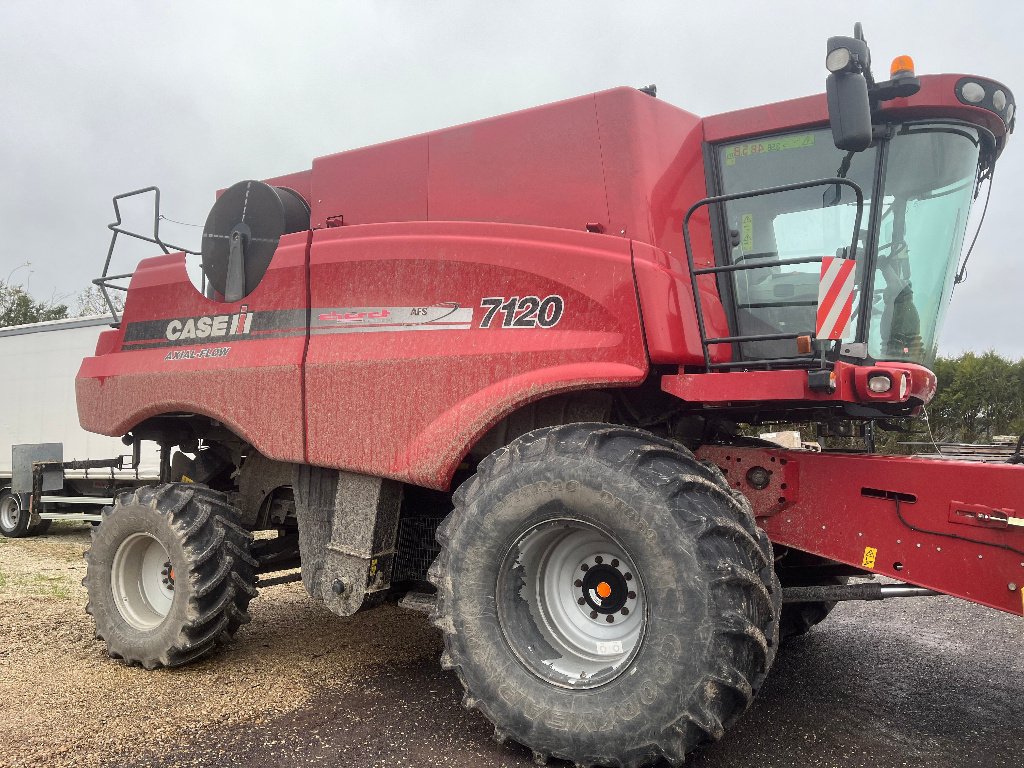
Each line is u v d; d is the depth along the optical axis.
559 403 3.70
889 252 3.53
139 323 5.03
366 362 3.84
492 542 3.09
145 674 4.18
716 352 3.57
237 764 3.00
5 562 8.28
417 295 3.77
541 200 3.81
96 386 5.20
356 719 3.47
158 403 4.76
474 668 3.06
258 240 4.50
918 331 3.62
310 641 4.86
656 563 2.71
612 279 3.29
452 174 4.12
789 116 3.60
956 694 3.85
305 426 4.05
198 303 4.70
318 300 4.12
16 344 12.03
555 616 3.13
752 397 3.05
